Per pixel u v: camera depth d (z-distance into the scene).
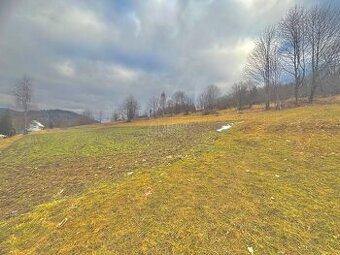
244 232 5.98
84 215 6.93
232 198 7.45
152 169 10.25
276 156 11.71
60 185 11.78
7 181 14.23
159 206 7.04
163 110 115.56
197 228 6.12
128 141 27.41
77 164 16.69
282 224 6.28
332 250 5.46
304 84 60.84
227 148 13.62
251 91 92.44
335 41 54.59
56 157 20.95
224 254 5.37
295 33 55.91
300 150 12.49
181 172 9.49
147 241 5.77
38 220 7.12
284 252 5.42
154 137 28.92
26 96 67.50
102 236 6.00
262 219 6.47
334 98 56.50
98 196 7.93
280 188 8.16
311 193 7.84
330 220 6.43
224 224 6.25
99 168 14.38
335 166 10.02
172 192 7.81
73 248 5.71
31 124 106.44
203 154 12.27
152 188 8.10
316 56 54.56
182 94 116.44
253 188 8.14
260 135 16.59
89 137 37.00
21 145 36.22
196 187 8.14
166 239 5.81
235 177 9.02
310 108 36.22
